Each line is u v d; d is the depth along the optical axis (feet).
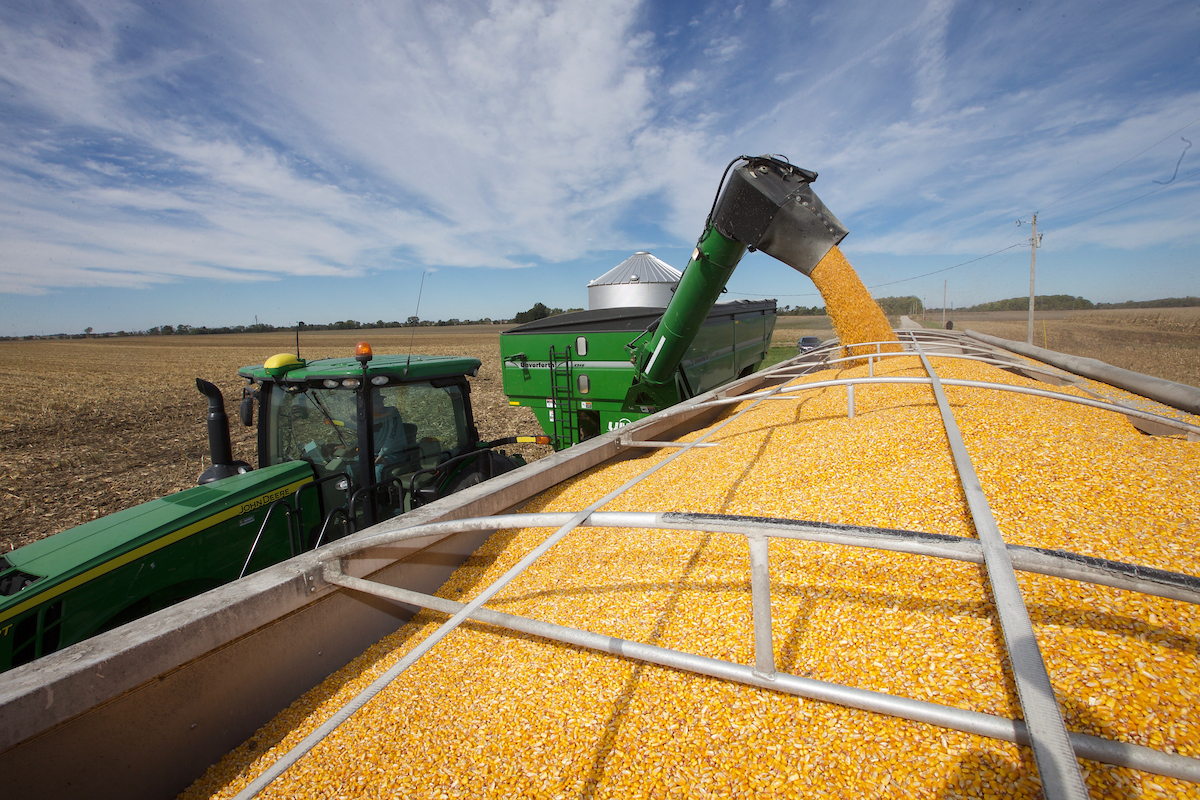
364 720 6.20
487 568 9.02
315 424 12.48
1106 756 3.62
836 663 5.14
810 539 4.50
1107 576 3.80
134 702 5.34
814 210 15.23
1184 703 3.95
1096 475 6.98
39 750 4.66
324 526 10.20
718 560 7.38
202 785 5.78
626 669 5.94
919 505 7.07
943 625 5.23
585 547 8.81
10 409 52.49
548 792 4.83
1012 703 4.25
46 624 7.60
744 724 4.91
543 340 24.58
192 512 9.27
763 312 37.24
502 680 6.31
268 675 6.56
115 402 57.57
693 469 11.37
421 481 13.32
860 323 16.35
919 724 4.42
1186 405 11.87
